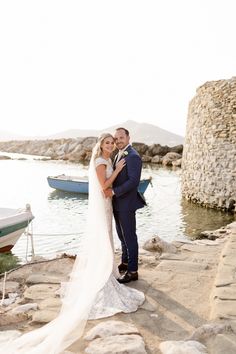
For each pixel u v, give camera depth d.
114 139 5.23
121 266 5.96
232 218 18.92
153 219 19.06
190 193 24.67
